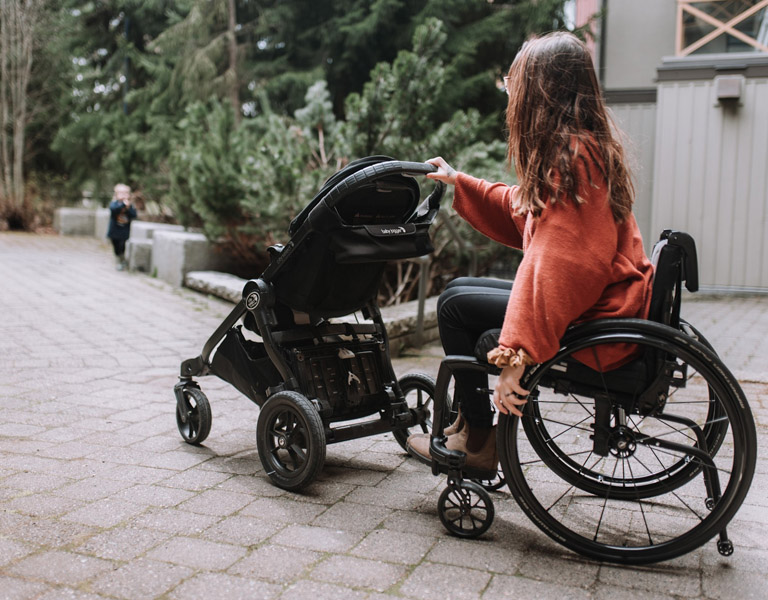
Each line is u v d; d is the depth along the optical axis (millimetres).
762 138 8258
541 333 2004
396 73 6930
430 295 7996
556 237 2029
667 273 2125
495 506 2631
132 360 5102
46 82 16609
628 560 2123
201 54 13562
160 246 9391
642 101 9289
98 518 2414
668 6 9797
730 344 5664
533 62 2133
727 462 3055
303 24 13781
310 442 2633
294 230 2760
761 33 9320
